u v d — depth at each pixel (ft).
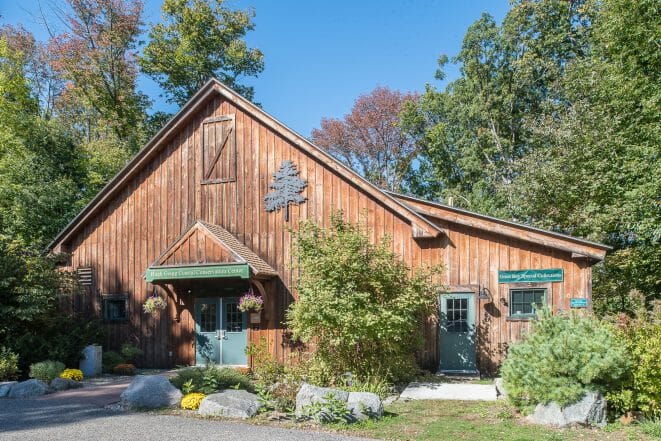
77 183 84.02
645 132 56.70
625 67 59.00
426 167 126.31
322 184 49.93
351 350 38.42
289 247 50.42
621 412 27.78
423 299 39.40
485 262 44.78
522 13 98.89
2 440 25.17
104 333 54.24
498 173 101.65
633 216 55.26
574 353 26.94
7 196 76.38
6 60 96.27
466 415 29.53
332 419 27.68
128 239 56.70
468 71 109.50
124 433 25.79
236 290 51.67
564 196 64.64
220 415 29.32
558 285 42.80
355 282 38.06
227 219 53.11
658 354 27.27
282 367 43.06
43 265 51.93
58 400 35.78
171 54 104.63
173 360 53.21
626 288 63.05
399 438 24.58
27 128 85.30
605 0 62.44
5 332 47.39
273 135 52.34
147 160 56.85
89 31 102.12
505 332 43.60
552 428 26.30
